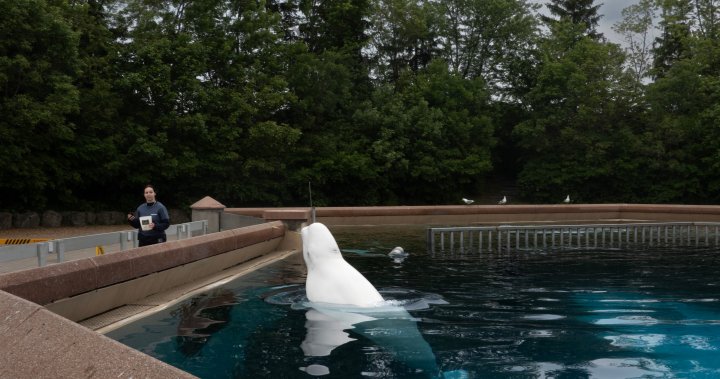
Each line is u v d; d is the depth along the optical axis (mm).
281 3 42094
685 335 5855
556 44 46531
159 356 5043
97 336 3242
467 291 8469
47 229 21594
